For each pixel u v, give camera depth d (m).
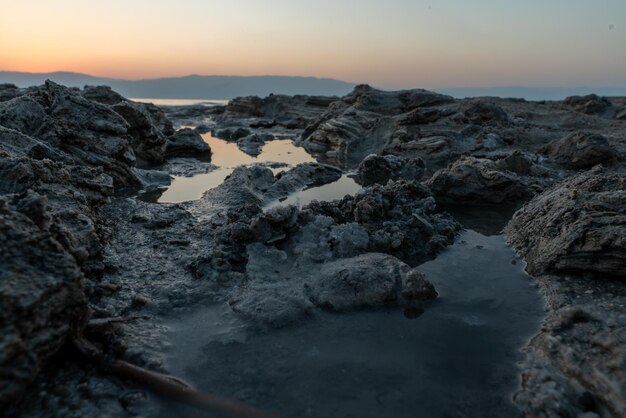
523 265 7.02
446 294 5.95
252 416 3.63
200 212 9.77
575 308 4.86
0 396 3.21
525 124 21.97
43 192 6.86
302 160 19.14
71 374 4.01
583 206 6.84
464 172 11.41
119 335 4.71
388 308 5.53
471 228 9.12
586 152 13.81
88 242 6.07
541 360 4.38
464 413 3.72
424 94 27.92
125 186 12.27
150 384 3.93
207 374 4.20
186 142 19.98
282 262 6.65
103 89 23.19
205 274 6.34
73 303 4.02
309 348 4.65
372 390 3.99
